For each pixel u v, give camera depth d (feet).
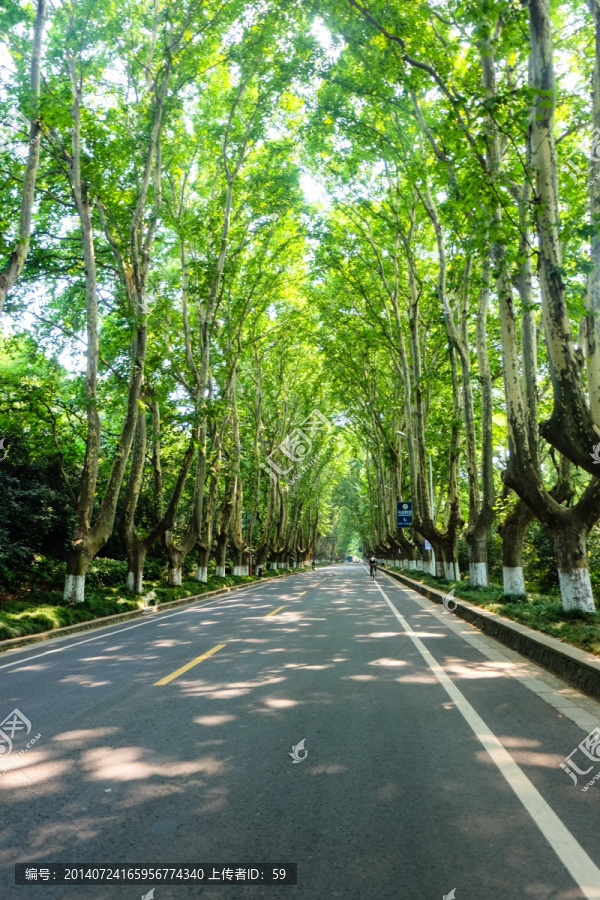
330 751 15.03
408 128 55.47
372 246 75.10
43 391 57.31
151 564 100.32
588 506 33.50
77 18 48.16
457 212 44.78
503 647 31.12
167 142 63.87
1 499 53.11
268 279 81.66
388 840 10.44
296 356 122.31
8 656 31.91
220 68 67.77
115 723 17.70
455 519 72.64
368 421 129.08
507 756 14.53
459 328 70.28
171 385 68.85
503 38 30.42
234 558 117.60
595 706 19.12
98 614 48.96
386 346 85.56
